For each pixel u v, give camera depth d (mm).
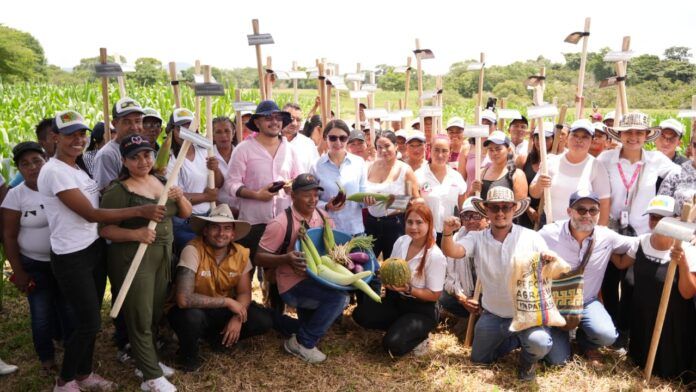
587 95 35094
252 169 5535
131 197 4223
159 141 10500
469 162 7133
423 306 5250
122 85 6152
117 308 4102
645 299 4844
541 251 4777
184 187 5410
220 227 4789
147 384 4508
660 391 4684
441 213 6164
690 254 4672
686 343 4773
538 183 5645
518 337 4922
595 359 5168
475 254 5020
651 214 4742
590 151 7125
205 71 4969
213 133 6129
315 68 9016
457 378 4918
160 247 4387
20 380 4770
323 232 5309
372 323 5441
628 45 6336
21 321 5926
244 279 5117
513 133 7797
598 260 5047
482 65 7523
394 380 4906
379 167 6109
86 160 5656
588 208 4777
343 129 5832
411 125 9156
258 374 4918
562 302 4914
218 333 5152
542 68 6297
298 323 5387
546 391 4738
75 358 4266
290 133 6672
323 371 5008
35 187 4637
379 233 6227
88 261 4180
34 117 13820
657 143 6457
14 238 4660
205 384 4727
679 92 36031
